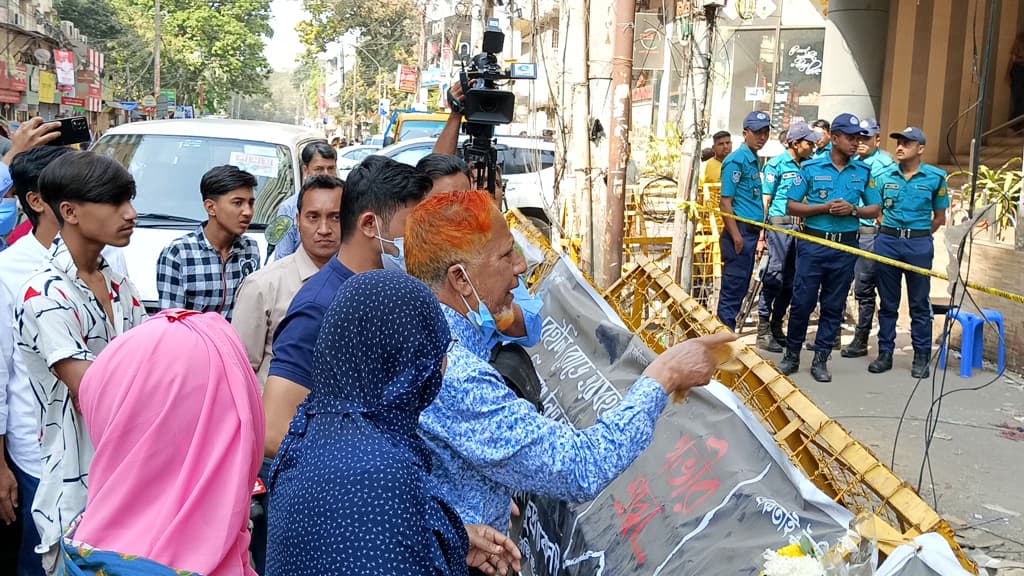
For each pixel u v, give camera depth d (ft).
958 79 47.01
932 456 19.07
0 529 11.73
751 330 32.94
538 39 28.89
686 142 27.35
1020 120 45.70
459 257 7.48
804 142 29.19
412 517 5.58
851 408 22.52
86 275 10.10
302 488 5.68
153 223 23.71
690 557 8.02
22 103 110.01
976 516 16.12
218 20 225.97
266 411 9.22
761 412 9.53
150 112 165.48
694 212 27.17
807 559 6.52
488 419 6.85
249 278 12.38
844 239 24.73
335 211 12.17
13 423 10.80
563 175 27.55
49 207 10.51
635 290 15.48
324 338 5.92
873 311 27.68
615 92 24.14
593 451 6.93
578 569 9.44
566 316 13.15
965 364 25.13
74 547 6.05
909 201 24.88
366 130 206.18
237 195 14.75
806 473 8.74
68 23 140.87
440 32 135.85
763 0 30.53
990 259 26.50
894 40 46.47
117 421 6.12
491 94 19.40
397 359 5.80
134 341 6.26
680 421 9.32
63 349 9.26
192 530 6.08
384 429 5.80
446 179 12.79
